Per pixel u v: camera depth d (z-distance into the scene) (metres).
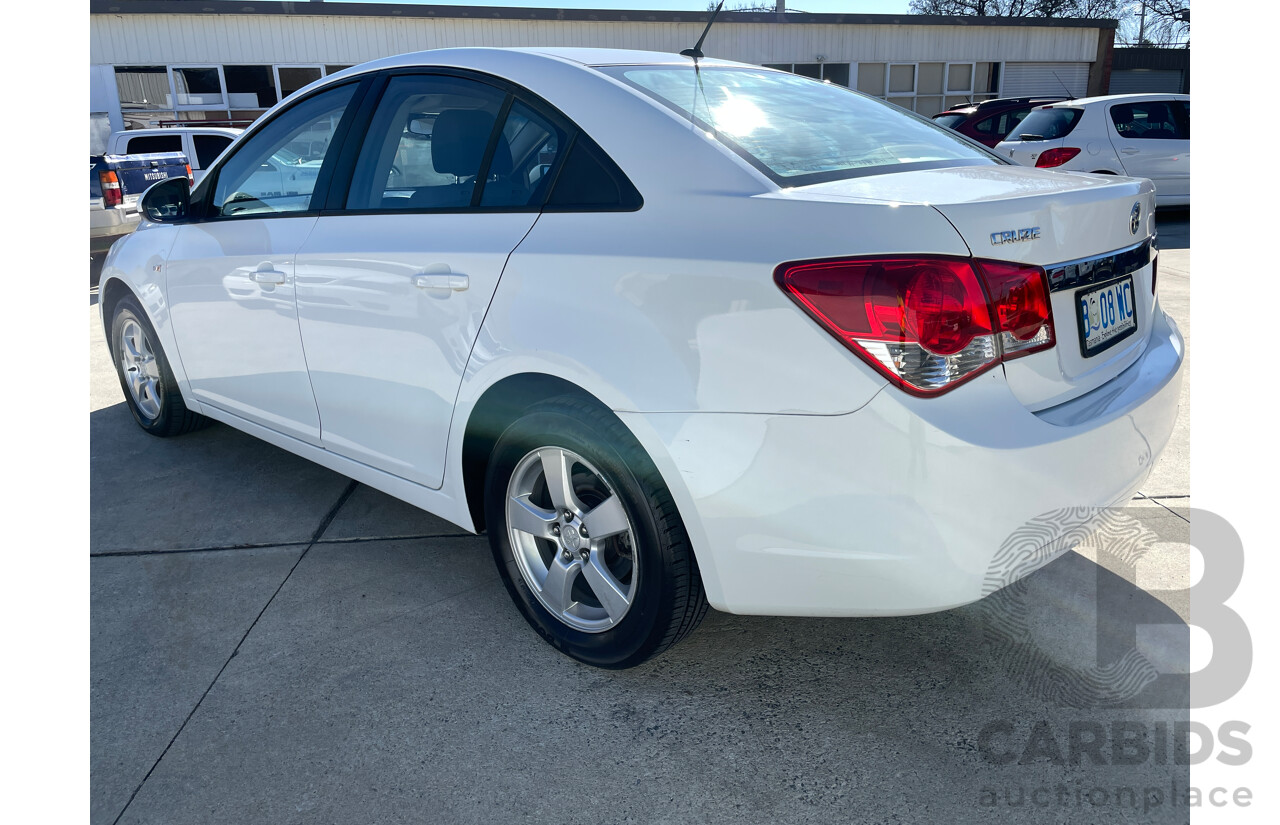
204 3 16.59
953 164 2.22
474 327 2.19
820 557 1.76
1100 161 9.75
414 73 2.56
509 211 2.20
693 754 1.94
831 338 1.65
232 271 2.99
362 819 1.78
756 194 1.85
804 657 2.29
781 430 1.72
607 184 2.04
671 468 1.86
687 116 2.08
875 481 1.66
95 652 2.37
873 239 1.65
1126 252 2.00
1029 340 1.73
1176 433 3.61
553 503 2.20
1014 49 21.61
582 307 1.96
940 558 1.67
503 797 1.83
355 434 2.70
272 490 3.42
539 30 18.11
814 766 1.90
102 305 3.96
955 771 1.87
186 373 3.46
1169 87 27.64
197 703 2.15
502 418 2.29
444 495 2.46
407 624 2.48
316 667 2.29
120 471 3.63
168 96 16.94
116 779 1.90
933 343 1.61
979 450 1.62
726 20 19.25
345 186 2.67
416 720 2.08
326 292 2.62
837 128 2.30
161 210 3.32
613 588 2.12
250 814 1.80
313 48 17.28
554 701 2.13
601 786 1.85
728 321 1.75
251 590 2.68
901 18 20.52
